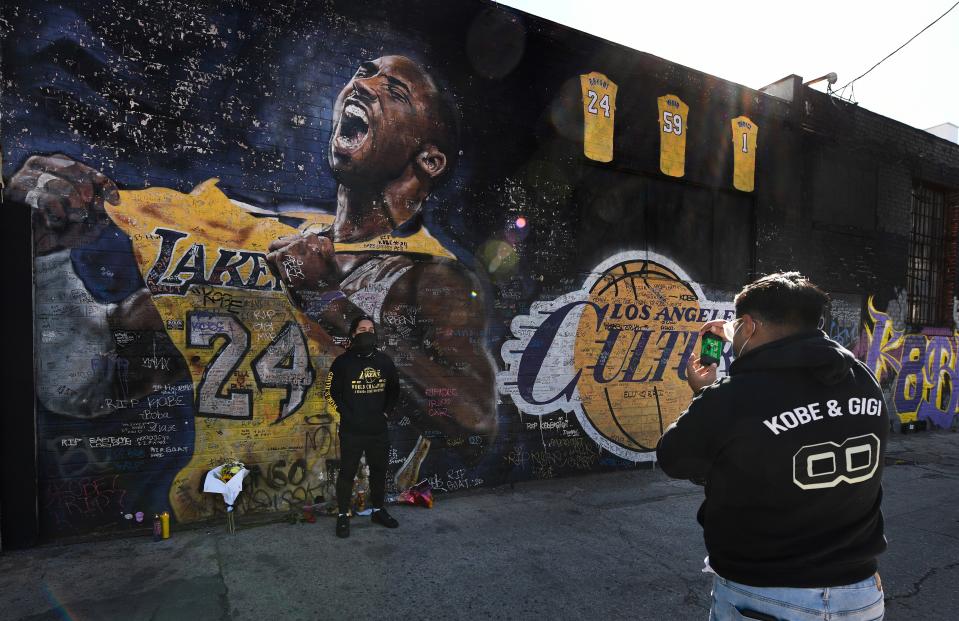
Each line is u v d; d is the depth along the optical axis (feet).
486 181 17.30
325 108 15.03
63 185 12.32
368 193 15.56
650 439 20.35
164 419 13.16
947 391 31.73
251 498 14.06
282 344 14.42
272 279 14.32
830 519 4.57
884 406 5.04
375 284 15.61
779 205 23.85
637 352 20.22
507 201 17.65
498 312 17.46
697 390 5.79
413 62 16.20
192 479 13.43
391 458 15.78
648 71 20.18
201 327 13.55
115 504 12.69
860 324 27.55
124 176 12.87
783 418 4.61
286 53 14.57
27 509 11.87
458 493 16.62
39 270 12.10
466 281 16.93
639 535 13.76
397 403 15.87
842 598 4.46
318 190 14.92
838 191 26.30
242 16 14.07
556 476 18.42
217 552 11.97
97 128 12.64
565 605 10.24
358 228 15.42
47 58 12.26
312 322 14.76
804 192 24.77
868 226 27.55
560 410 18.54
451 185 16.75
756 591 4.64
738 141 22.43
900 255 29.12
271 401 14.28
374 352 13.76
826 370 4.71
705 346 5.86
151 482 13.03
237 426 13.91
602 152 19.21
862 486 4.66
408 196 16.11
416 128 16.20
